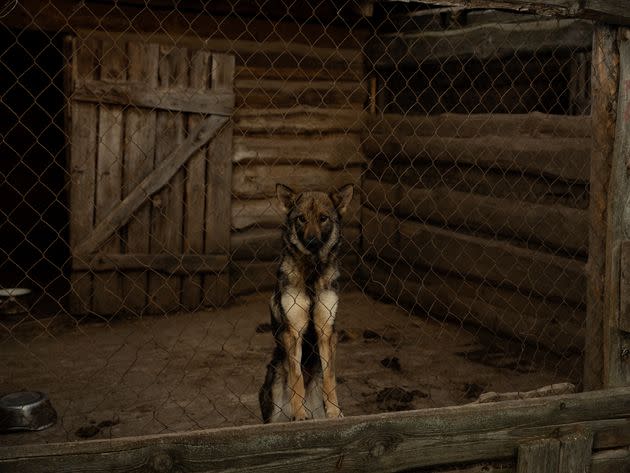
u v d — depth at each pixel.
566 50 6.38
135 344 6.96
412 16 8.46
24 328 7.40
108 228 7.74
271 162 8.71
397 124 8.66
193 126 7.99
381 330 7.62
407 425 3.53
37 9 7.43
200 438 3.17
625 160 3.98
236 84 8.40
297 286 4.16
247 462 3.25
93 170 7.62
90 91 7.46
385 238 8.84
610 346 4.08
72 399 5.45
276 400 4.23
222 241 8.34
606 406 3.96
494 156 7.14
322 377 4.31
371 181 9.18
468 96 7.80
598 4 3.75
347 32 9.00
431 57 8.14
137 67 7.63
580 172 6.07
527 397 3.99
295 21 8.44
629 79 3.95
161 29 7.98
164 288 8.09
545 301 6.55
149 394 5.60
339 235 4.38
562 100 6.59
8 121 11.04
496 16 7.24
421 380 6.06
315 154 8.94
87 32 7.65
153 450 3.09
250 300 8.72
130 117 7.69
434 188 8.10
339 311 8.36
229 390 5.73
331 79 8.99
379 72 9.09
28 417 4.79
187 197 8.09
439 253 7.94
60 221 11.29
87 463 3.00
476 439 3.68
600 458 3.98
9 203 11.13
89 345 6.90
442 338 7.35
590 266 4.23
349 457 3.43
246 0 8.31
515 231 6.91
